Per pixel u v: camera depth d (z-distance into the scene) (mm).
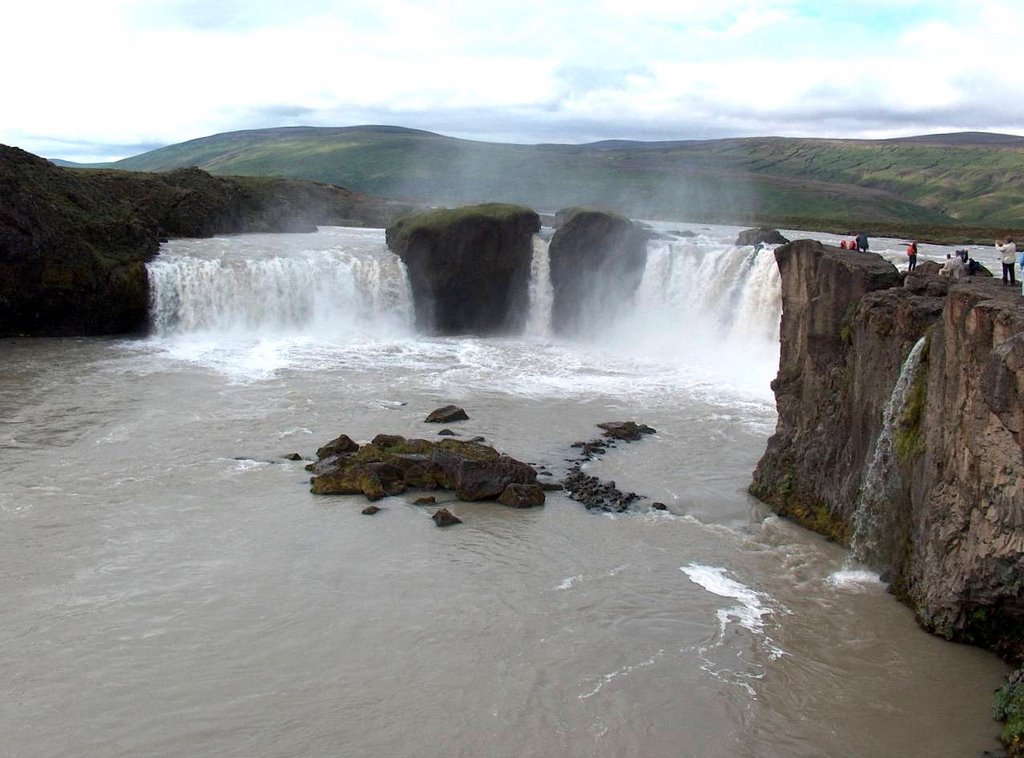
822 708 22359
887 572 28844
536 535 32594
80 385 53031
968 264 34500
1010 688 22125
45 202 70250
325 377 56562
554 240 74250
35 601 27109
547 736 21219
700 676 23719
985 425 22609
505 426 46094
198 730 21219
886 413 29203
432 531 32750
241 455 40781
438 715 21906
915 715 22031
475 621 26344
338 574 29203
